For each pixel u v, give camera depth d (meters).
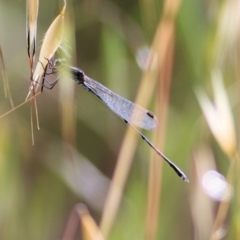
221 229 0.87
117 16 0.90
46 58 0.83
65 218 0.90
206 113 0.86
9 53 0.90
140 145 0.90
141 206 0.88
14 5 0.90
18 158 0.90
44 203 0.90
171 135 0.89
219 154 0.89
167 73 0.86
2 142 0.89
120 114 0.87
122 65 0.89
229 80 0.88
